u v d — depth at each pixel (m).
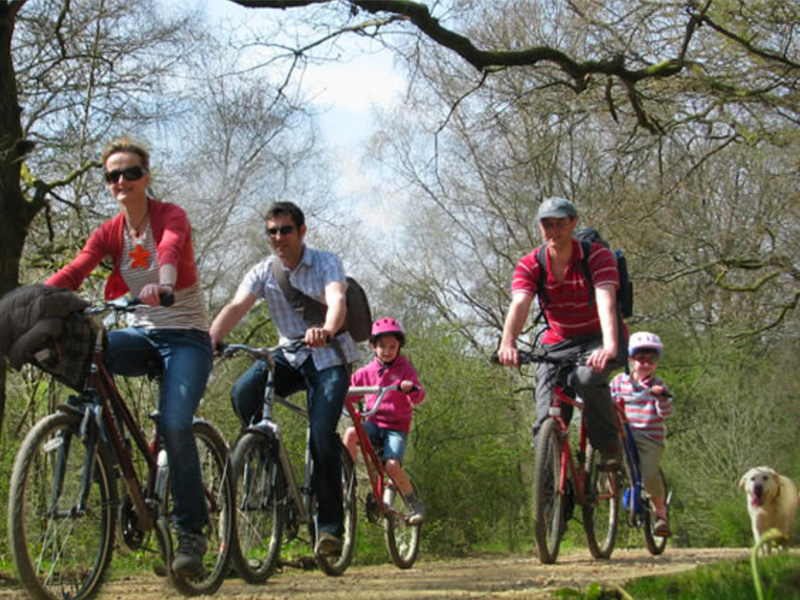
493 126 15.80
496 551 19.52
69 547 5.00
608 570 7.80
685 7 12.58
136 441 5.42
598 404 7.86
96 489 5.09
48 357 4.89
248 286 6.75
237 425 17.80
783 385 24.02
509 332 7.73
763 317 21.30
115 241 5.47
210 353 5.64
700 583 4.38
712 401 24.47
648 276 18.78
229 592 6.43
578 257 7.67
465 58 11.86
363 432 8.82
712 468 24.52
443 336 19.86
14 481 4.72
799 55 14.55
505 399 20.81
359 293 6.75
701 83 13.87
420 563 12.56
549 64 15.30
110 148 5.39
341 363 6.72
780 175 17.41
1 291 10.56
